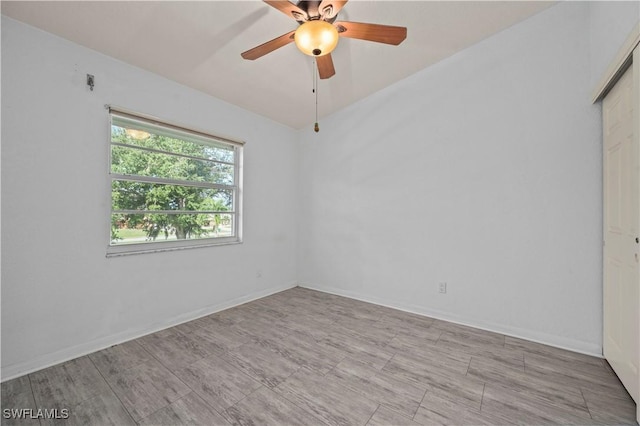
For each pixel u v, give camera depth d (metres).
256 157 3.49
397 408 1.52
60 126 1.98
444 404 1.55
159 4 1.83
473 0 2.10
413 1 2.06
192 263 2.80
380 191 3.24
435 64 2.82
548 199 2.25
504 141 2.44
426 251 2.89
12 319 1.78
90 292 2.12
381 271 3.24
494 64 2.48
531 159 2.32
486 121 2.53
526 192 2.34
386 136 3.19
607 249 1.93
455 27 2.36
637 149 1.42
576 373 1.83
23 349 1.82
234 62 2.50
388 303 3.18
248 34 2.17
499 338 2.36
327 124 3.75
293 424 1.40
